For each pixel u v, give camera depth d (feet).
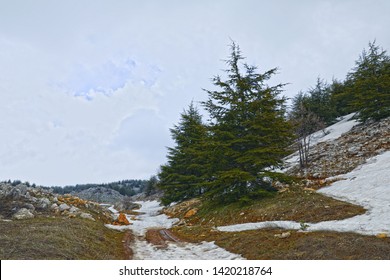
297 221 51.13
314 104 159.02
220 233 55.31
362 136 102.12
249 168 71.15
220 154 73.10
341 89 161.27
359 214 45.55
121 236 62.13
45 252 34.60
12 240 36.99
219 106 73.82
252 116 72.49
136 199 266.57
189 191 119.44
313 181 79.20
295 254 33.50
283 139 72.59
